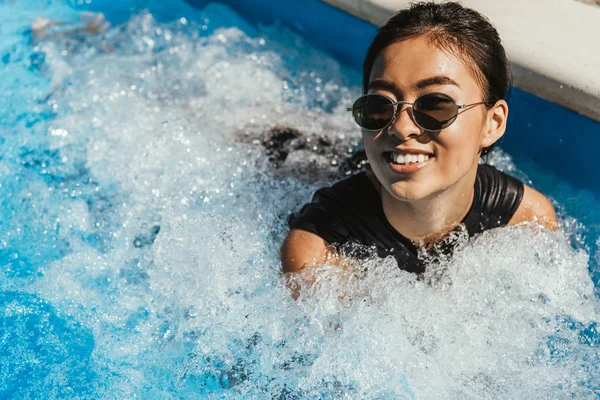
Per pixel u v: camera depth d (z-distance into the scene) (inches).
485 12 94.2
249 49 120.3
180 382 74.0
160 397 73.0
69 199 95.6
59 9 127.5
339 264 75.0
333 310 74.9
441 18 65.7
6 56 116.9
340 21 109.5
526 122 93.2
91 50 120.0
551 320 75.9
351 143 98.6
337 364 72.9
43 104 109.2
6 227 92.9
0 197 96.1
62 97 110.5
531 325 75.2
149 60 118.9
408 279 75.1
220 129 101.7
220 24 125.2
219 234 84.0
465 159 65.5
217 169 96.0
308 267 74.7
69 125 105.5
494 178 78.5
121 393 73.5
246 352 75.2
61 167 99.9
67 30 122.8
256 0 122.0
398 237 73.9
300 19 116.6
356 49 110.2
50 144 103.0
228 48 120.6
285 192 91.4
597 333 75.7
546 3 95.5
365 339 73.4
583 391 70.6
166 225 88.2
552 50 88.7
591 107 85.7
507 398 70.1
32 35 121.2
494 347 73.4
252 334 76.0
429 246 75.2
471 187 72.5
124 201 94.7
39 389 74.2
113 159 99.9
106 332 79.2
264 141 98.7
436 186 65.2
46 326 80.4
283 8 117.9
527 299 76.9
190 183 94.7
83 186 97.3
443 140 63.3
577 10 94.2
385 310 74.4
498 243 77.6
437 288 76.0
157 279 83.1
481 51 66.1
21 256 89.4
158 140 100.8
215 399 72.5
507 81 70.3
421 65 63.2
